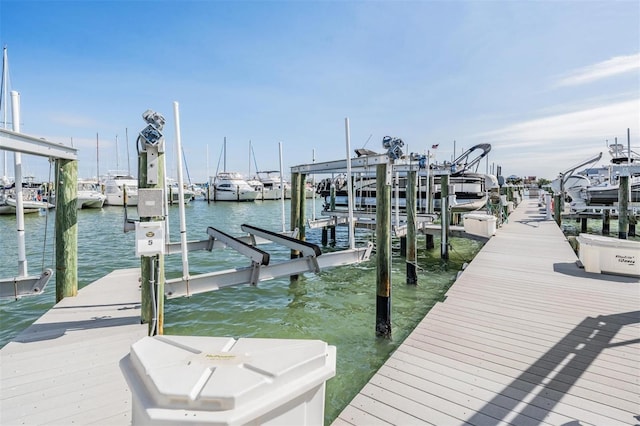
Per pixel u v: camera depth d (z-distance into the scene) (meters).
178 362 1.39
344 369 4.11
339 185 17.58
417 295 6.90
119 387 2.77
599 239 6.59
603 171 26.12
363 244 12.48
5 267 9.66
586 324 4.09
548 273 6.43
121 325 3.90
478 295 5.18
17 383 2.80
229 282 4.49
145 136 3.54
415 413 2.57
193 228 19.20
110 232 16.66
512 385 2.89
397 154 4.90
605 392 2.77
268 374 1.31
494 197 17.97
